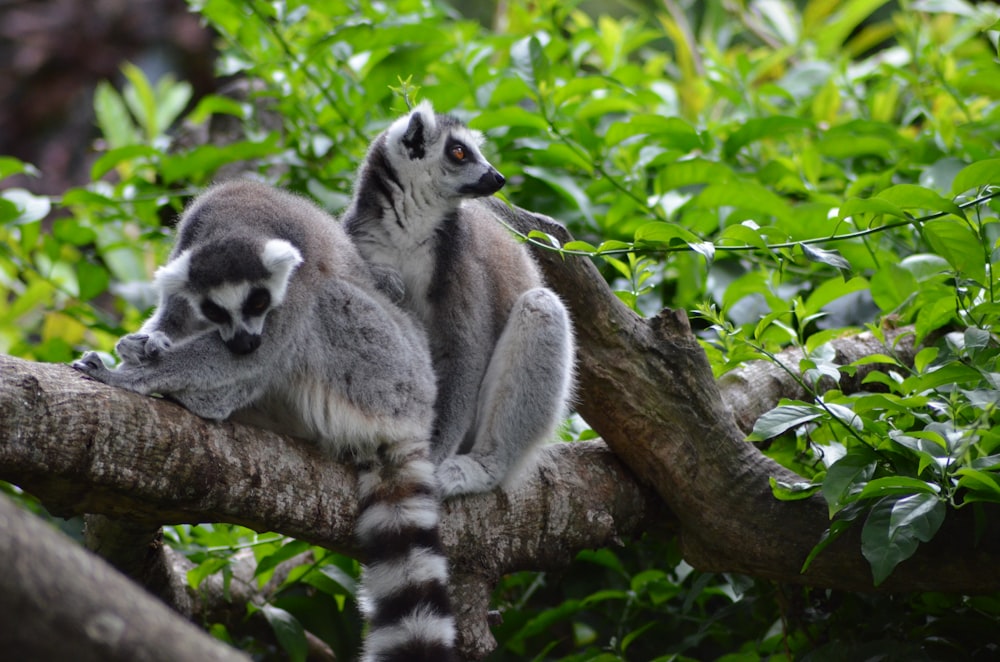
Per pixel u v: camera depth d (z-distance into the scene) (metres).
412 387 8.40
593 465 9.48
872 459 7.79
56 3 25.03
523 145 13.42
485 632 8.35
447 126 10.16
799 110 15.38
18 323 15.20
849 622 9.62
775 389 10.41
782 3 20.20
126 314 14.62
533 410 9.09
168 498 6.78
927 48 14.64
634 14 26.62
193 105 24.55
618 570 10.90
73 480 6.38
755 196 11.82
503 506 8.81
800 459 9.62
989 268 8.33
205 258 7.96
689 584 10.96
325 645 11.53
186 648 4.31
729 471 8.81
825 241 8.50
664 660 9.90
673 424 8.98
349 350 8.23
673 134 12.58
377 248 9.95
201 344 7.58
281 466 7.40
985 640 9.19
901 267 10.66
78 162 24.25
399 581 7.70
